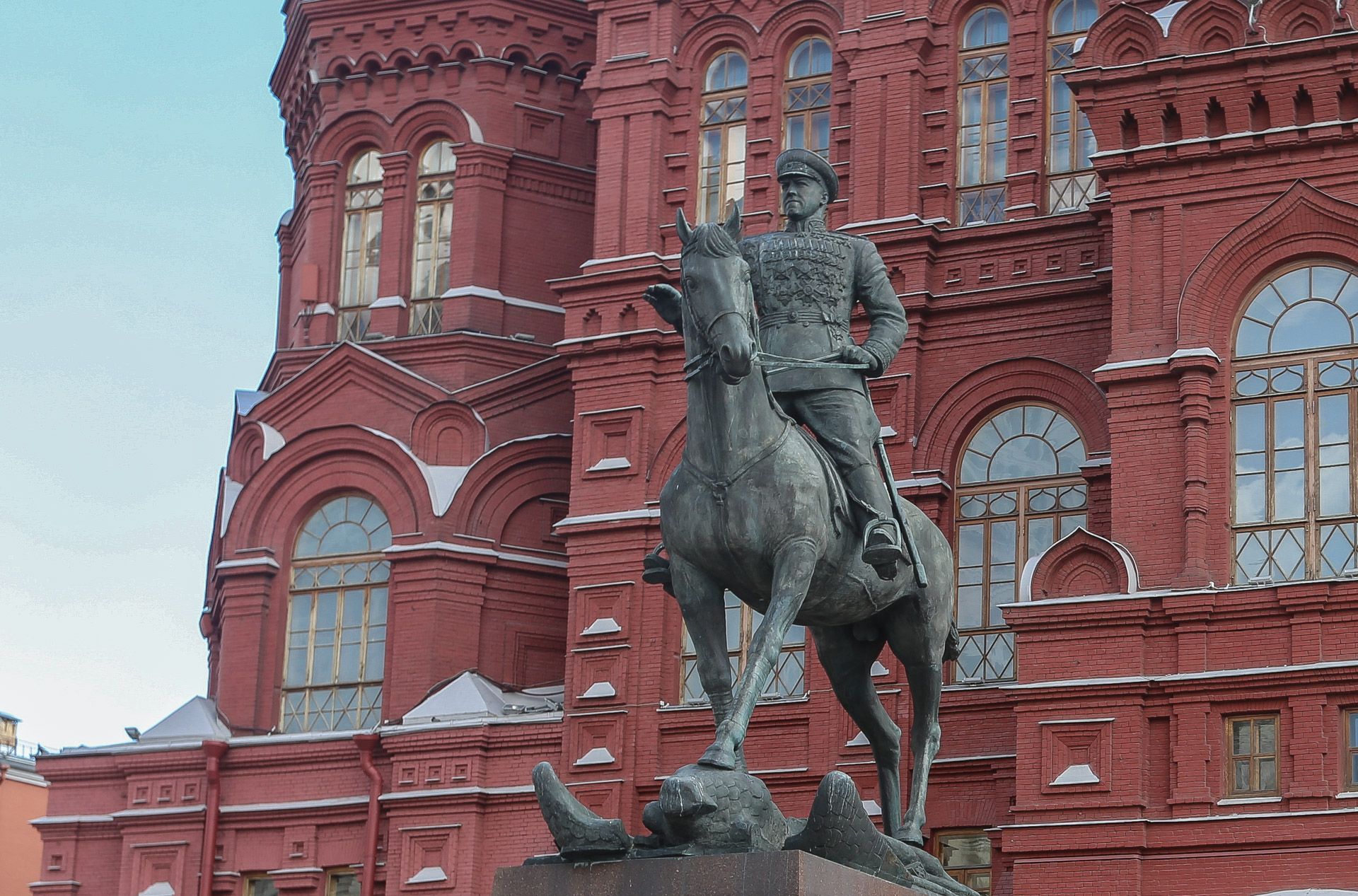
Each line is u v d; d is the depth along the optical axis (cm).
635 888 1102
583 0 3541
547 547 3281
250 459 3422
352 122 3528
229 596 3319
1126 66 2630
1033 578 2545
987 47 3017
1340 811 2330
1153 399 2558
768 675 1166
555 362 3334
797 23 3142
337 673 3256
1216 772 2405
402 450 3266
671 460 3006
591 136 3525
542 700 3158
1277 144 2561
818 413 1288
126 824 3203
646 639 2938
